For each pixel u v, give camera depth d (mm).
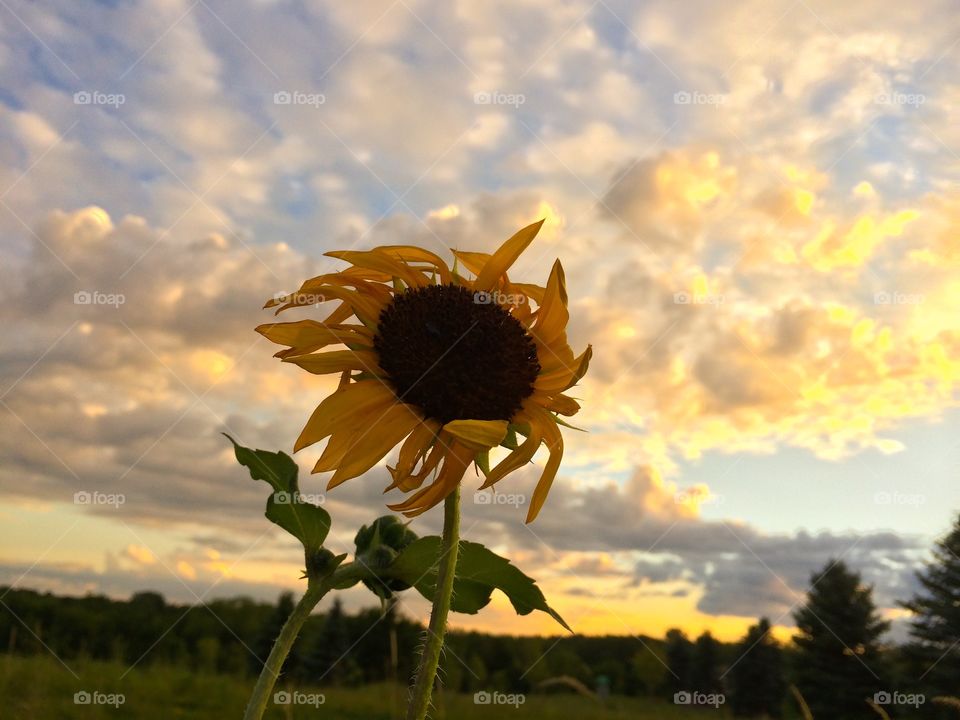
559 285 2498
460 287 2510
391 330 2383
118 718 13461
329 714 9938
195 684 17766
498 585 2361
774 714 39125
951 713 32938
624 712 17672
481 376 2297
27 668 14320
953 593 35125
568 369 2445
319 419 2270
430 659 1993
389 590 2189
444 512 2139
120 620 18875
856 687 37406
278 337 2402
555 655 17406
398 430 2264
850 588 40719
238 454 2139
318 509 2102
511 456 2250
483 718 15188
